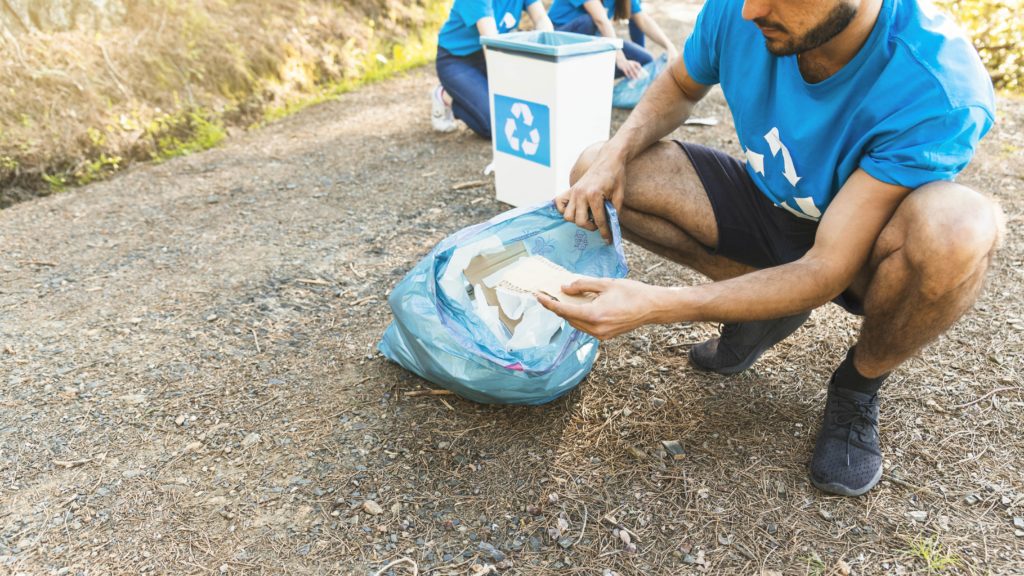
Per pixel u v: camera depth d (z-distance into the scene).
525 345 1.68
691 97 1.88
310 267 2.70
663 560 1.44
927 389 1.88
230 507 1.60
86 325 2.34
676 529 1.51
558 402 1.90
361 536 1.51
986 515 1.50
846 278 1.38
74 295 2.55
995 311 2.21
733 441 1.74
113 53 4.61
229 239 2.98
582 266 1.85
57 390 2.01
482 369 1.67
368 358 2.12
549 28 4.08
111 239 3.04
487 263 1.77
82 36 4.63
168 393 1.99
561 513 1.56
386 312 2.36
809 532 1.49
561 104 2.84
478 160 3.84
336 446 1.77
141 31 4.83
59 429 1.86
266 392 1.98
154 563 1.46
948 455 1.66
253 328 2.29
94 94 4.34
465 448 1.75
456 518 1.55
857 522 1.51
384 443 1.78
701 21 1.71
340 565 1.45
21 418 1.90
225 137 4.49
